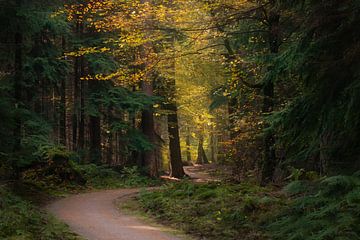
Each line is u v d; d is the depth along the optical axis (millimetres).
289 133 9773
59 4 19047
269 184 14641
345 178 7723
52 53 22453
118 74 15078
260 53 15859
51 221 10359
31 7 16594
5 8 15828
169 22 14109
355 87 7617
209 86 25141
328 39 8320
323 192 8406
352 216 7316
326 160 9859
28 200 15383
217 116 32438
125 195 19188
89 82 27312
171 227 11047
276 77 10945
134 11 13750
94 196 18828
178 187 16656
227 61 17562
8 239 7695
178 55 14969
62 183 21188
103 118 30500
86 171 25188
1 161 15688
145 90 28516
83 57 27703
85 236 9484
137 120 37281
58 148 23062
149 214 13258
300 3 9758
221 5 13914
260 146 19469
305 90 9500
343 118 8305
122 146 32406
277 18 14141
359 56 7910
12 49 17250
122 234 9922
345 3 8039
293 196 11523
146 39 14070
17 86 17312
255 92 17641
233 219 10664
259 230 9406
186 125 42656
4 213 9023
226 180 18641
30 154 16469
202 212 12086
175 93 28688
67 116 35312
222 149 36344
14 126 14102
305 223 7988
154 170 30078
